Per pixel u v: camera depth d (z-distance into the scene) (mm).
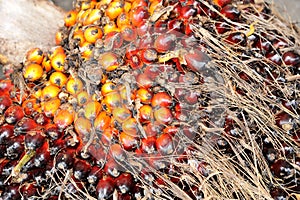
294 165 756
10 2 864
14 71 826
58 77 776
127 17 786
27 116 780
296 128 775
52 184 750
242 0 851
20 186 762
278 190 761
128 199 741
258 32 809
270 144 766
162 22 766
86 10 843
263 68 795
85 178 742
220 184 734
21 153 767
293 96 791
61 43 843
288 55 811
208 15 793
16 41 858
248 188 730
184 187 740
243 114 750
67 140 750
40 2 880
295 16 1130
